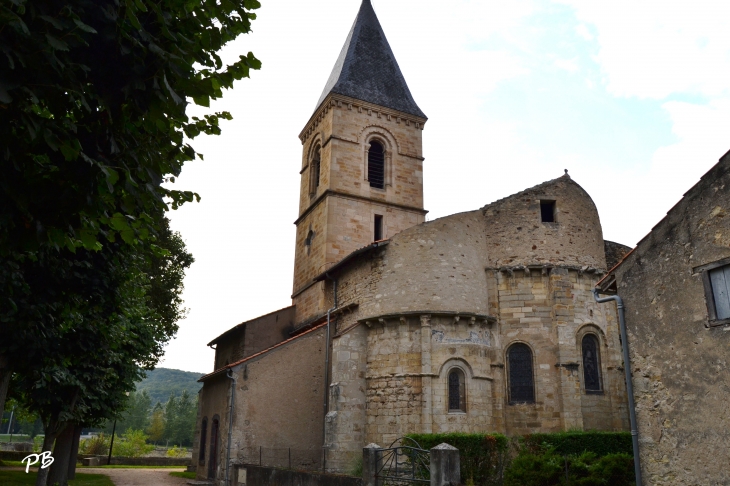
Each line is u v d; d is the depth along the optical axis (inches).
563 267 862.5
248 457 901.8
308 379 973.8
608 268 992.9
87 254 357.4
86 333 474.0
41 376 507.2
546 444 699.4
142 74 237.5
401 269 883.4
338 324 1001.5
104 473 1231.5
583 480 556.7
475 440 682.2
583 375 829.8
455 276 865.5
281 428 932.0
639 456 433.7
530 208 910.4
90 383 681.0
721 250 408.5
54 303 371.9
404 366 829.2
